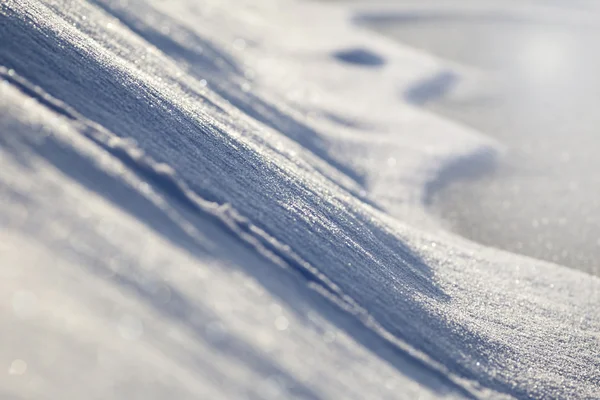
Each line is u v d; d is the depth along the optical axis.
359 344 3.48
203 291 2.98
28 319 2.37
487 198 8.28
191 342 2.68
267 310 3.17
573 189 8.85
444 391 3.54
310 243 4.30
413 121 10.92
